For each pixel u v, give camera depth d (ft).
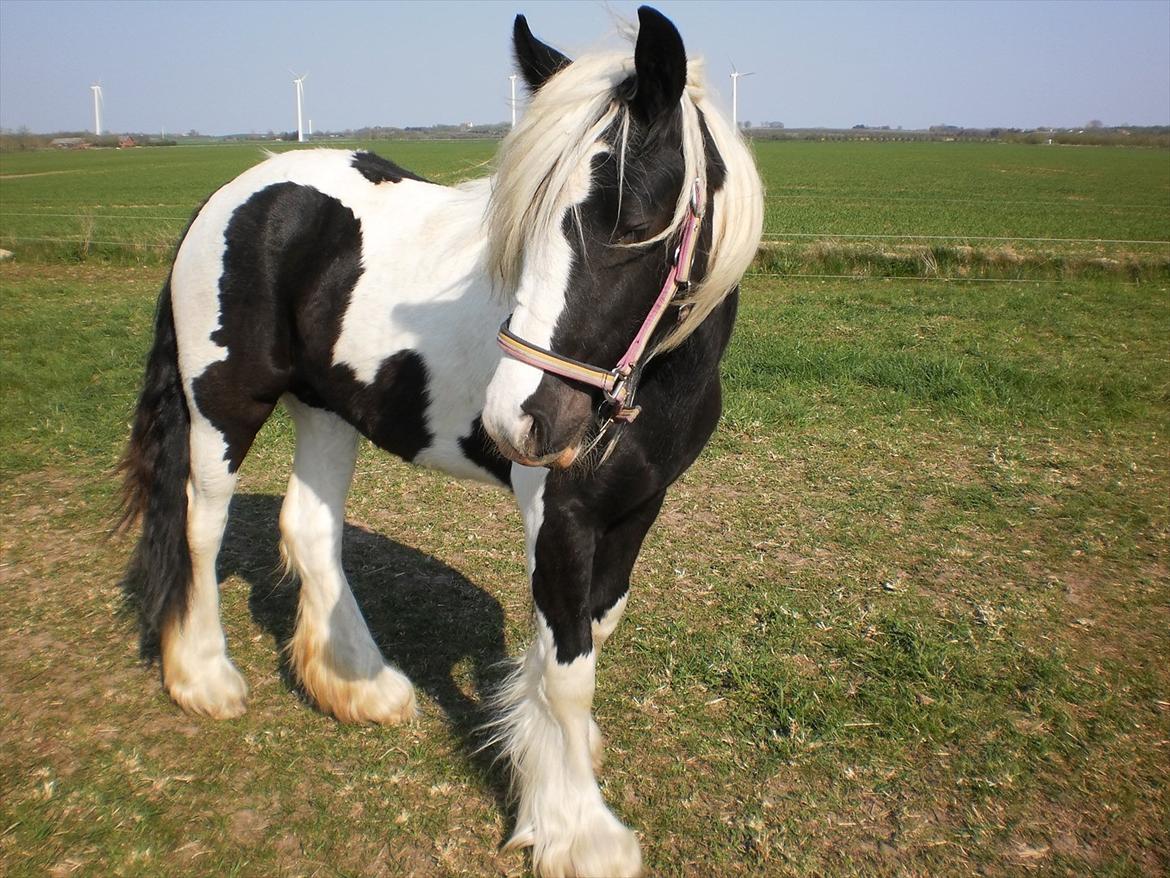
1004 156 189.26
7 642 10.69
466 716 9.66
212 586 9.46
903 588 12.15
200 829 7.94
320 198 8.60
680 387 6.81
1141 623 11.30
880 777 8.62
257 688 10.13
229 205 8.70
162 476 9.09
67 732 9.16
